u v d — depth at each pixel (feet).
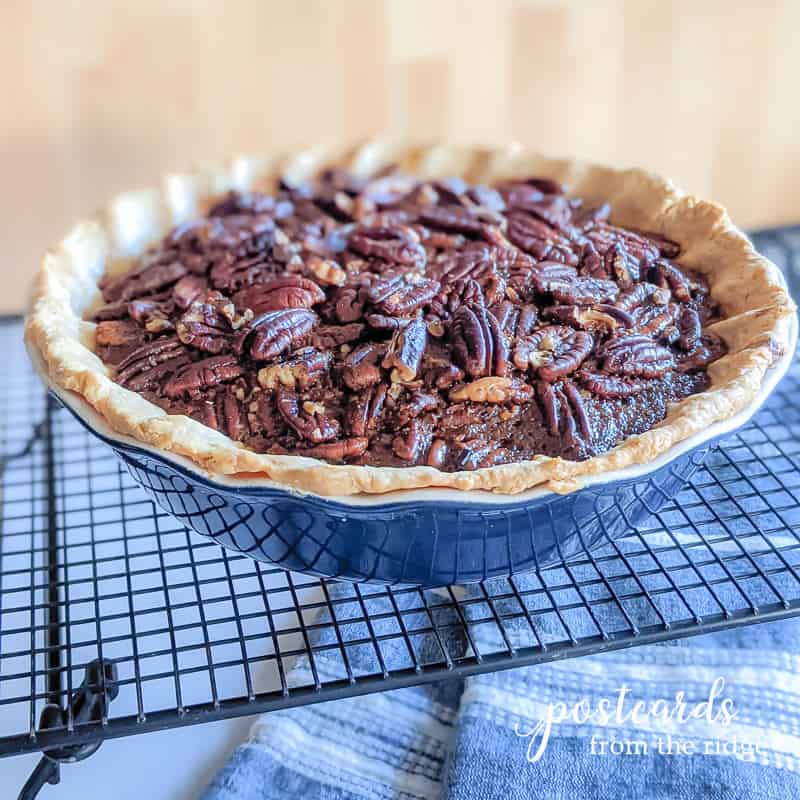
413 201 1.80
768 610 1.34
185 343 1.51
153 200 1.88
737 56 2.58
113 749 1.48
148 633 1.35
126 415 1.35
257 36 2.33
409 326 1.45
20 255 2.43
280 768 1.41
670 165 2.72
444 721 1.48
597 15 2.47
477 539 1.31
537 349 1.45
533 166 1.94
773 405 1.83
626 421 1.42
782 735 1.40
